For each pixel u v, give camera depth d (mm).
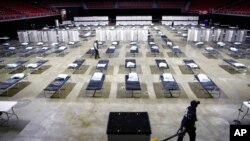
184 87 12539
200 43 22781
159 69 15758
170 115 9555
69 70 15711
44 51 19781
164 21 44188
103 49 22297
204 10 45750
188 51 21312
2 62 18062
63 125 8867
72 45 24438
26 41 25000
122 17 43875
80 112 9875
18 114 9711
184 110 9969
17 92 12031
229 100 10977
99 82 11508
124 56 19484
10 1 37625
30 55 20312
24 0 42969
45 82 13469
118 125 4766
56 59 18781
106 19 43781
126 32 24859
